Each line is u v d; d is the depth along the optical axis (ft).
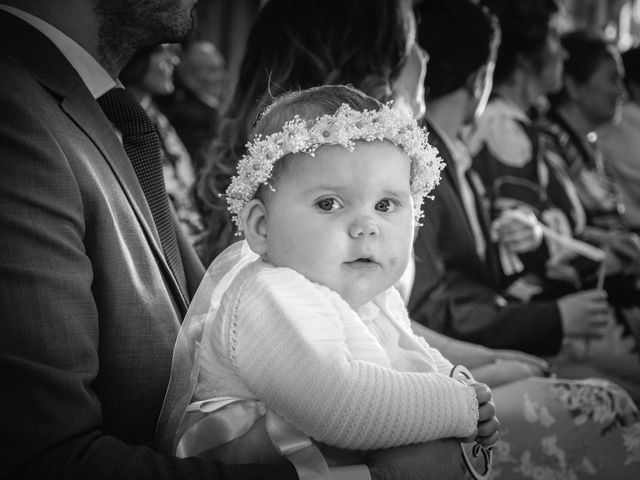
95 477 4.34
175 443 4.99
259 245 5.06
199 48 16.15
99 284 4.97
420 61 8.25
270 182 4.99
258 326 4.70
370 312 5.31
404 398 4.57
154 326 5.16
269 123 5.23
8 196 4.56
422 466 4.66
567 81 13.73
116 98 6.03
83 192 4.96
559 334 9.64
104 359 4.98
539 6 11.55
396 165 4.95
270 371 4.62
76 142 5.12
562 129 13.66
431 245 8.91
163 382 5.19
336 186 4.82
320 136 4.84
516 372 8.27
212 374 5.04
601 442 7.45
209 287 5.30
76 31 5.91
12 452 4.31
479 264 9.20
